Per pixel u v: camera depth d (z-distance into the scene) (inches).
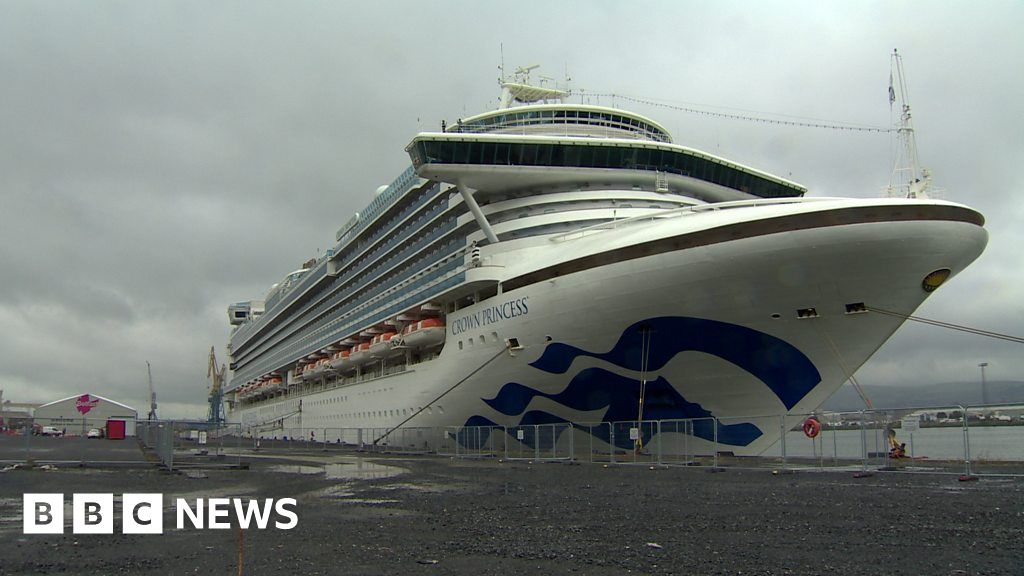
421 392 1515.7
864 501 602.9
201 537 476.1
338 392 2180.1
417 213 1722.4
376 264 2015.3
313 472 1075.9
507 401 1283.2
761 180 1480.1
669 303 972.6
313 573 361.4
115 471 1075.9
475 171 1290.6
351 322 2012.8
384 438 1732.3
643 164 1342.3
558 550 416.5
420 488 805.2
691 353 1021.8
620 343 1055.0
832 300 908.6
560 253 1115.9
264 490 796.6
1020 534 443.8
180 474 1027.3
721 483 783.1
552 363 1151.0
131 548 435.5
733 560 382.6
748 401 1044.5
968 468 769.6
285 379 3009.4
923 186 1008.9
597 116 1515.7
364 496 725.3
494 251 1298.0
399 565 379.9
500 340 1232.8
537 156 1307.8
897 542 425.1
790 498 636.1
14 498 701.3
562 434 1218.6
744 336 973.2
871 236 847.1
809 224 863.1
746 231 893.2
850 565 367.2
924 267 870.4
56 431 3329.2
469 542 446.0
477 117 1535.4
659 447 1042.1
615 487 772.0
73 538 474.0
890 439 1013.2
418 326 1502.2
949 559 378.0
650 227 1011.9
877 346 975.0
